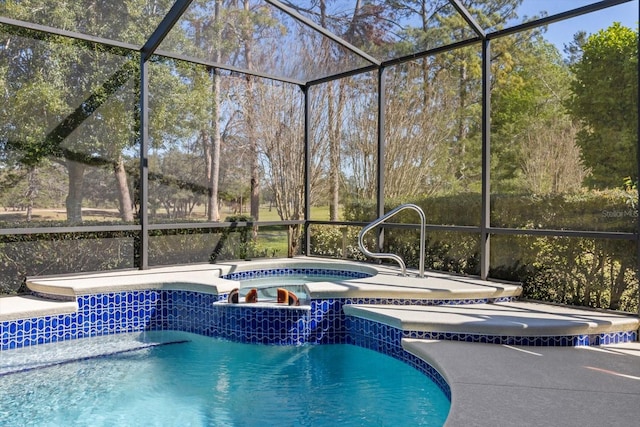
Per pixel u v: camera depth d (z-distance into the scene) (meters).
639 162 4.42
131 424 3.29
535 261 5.54
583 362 3.63
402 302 5.14
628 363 3.61
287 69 7.82
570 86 5.59
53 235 6.04
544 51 6.11
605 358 3.74
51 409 3.51
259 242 8.10
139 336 5.36
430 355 3.78
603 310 4.83
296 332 5.06
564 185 5.57
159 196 7.11
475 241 6.31
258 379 4.13
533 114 6.06
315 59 7.40
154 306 5.67
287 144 8.86
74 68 6.23
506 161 6.38
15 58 5.77
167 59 7.13
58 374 4.22
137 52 6.75
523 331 4.09
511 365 3.54
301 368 4.39
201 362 4.56
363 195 8.84
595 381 3.21
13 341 4.80
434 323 4.27
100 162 6.50
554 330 4.09
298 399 3.71
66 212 6.21
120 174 6.69
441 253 6.71
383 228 7.51
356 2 6.02
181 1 5.49
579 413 2.69
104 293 5.39
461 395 2.94
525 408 2.75
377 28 6.46
